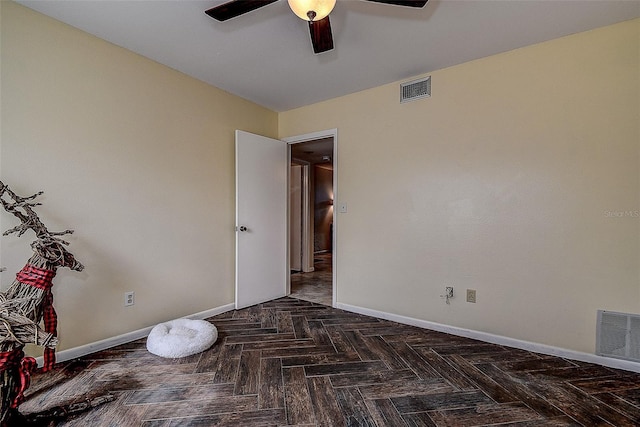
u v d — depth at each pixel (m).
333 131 3.34
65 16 1.94
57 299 2.01
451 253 2.62
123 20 1.99
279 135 3.84
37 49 1.90
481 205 2.48
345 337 2.52
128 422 1.47
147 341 2.26
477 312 2.50
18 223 1.84
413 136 2.81
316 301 3.57
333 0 1.42
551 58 2.21
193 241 2.84
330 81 2.90
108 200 2.24
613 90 2.02
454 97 2.60
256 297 3.40
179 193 2.72
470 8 1.85
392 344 2.38
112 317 2.28
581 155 2.11
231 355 2.18
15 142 1.83
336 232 3.31
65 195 2.03
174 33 2.13
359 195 3.14
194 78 2.83
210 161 3.00
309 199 5.56
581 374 1.93
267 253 3.54
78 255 2.09
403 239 2.87
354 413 1.55
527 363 2.08
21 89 1.85
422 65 2.59
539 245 2.26
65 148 2.03
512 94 2.35
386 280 2.97
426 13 1.90
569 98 2.15
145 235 2.47
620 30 1.99
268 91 3.15
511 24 2.01
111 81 2.25
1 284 1.78
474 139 2.51
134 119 2.39
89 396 1.66
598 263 2.07
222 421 1.48
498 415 1.54
